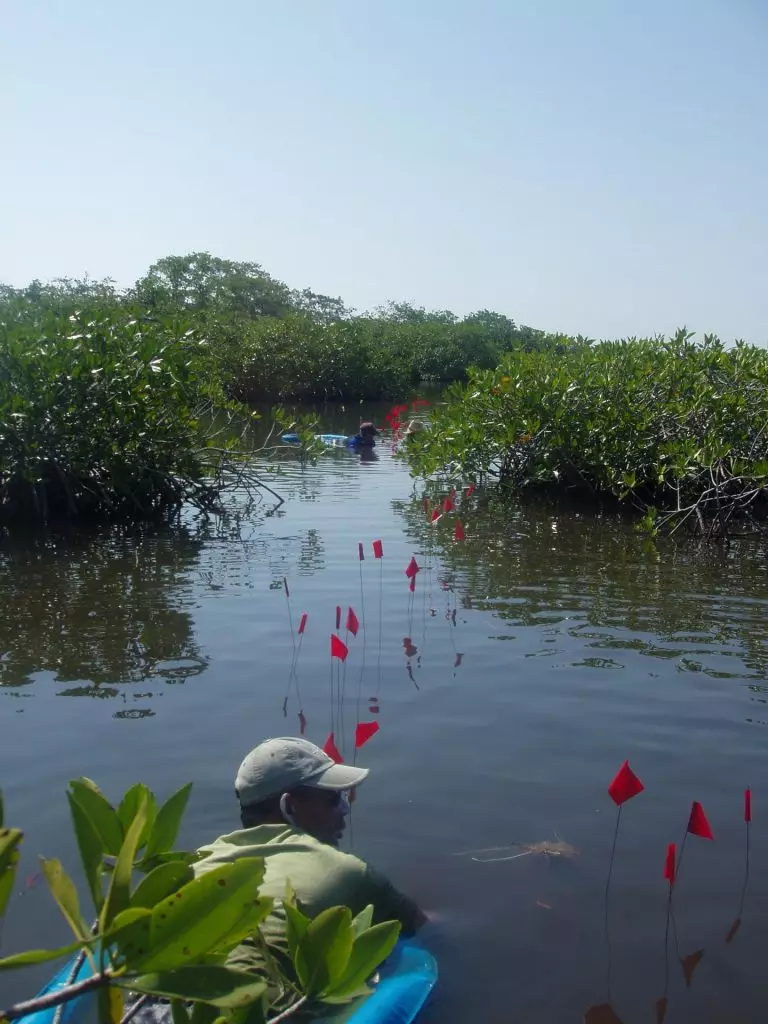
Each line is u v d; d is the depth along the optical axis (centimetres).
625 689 554
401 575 835
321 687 558
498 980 306
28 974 310
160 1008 250
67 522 1131
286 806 328
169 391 1223
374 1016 278
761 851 381
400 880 358
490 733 491
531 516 1173
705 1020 291
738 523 1131
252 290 5394
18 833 153
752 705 530
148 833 197
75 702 536
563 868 368
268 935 263
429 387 4184
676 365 1326
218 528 1086
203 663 602
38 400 1104
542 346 1648
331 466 1650
